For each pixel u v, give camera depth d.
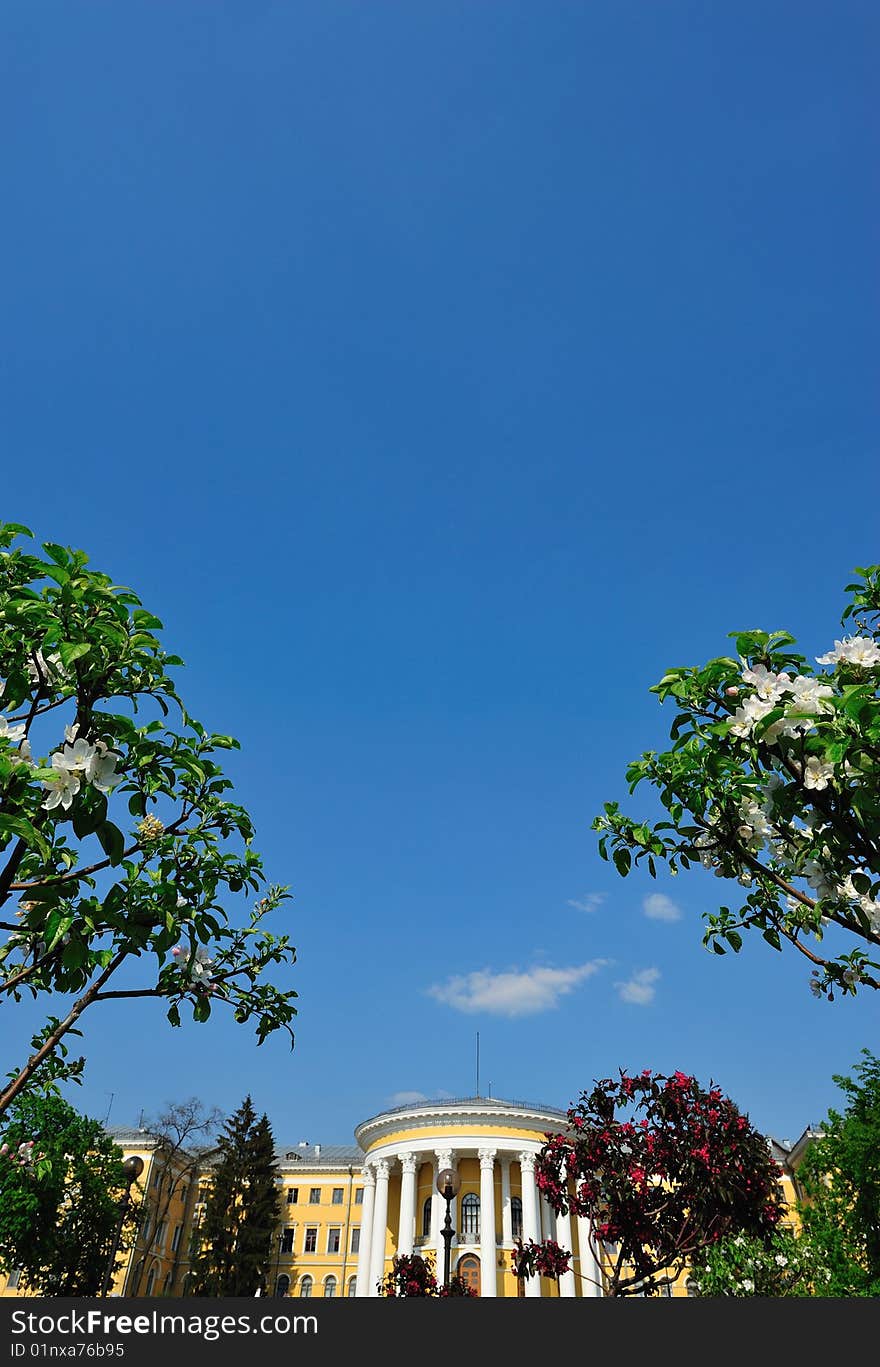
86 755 4.17
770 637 4.90
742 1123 12.10
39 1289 32.44
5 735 4.44
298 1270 61.59
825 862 5.00
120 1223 34.25
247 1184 55.28
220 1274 49.91
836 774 4.48
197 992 6.23
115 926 4.59
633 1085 12.88
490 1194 46.94
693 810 5.50
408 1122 50.97
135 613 5.00
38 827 4.68
